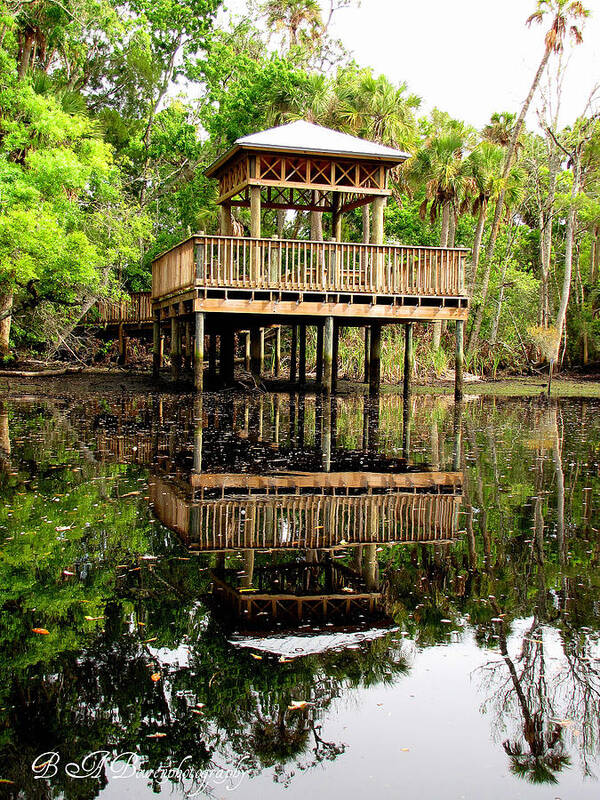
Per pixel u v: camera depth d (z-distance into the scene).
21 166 18.42
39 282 19.86
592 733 2.74
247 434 10.34
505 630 3.64
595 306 34.38
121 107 32.41
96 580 4.25
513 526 5.60
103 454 8.30
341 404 15.71
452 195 26.30
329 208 18.64
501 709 2.86
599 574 4.51
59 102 19.05
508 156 26.12
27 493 6.26
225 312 14.91
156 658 3.29
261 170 16.14
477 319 27.19
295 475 7.40
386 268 16.28
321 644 3.47
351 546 5.04
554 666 3.24
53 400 14.82
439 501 6.40
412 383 22.94
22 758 2.56
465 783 2.42
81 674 3.13
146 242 27.56
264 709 2.88
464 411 15.09
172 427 10.87
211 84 27.12
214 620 3.72
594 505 6.34
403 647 3.43
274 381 21.27
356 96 25.83
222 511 5.86
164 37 29.17
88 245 18.30
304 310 15.36
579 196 28.61
